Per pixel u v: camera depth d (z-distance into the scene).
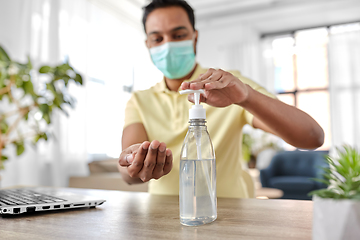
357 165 0.36
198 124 0.51
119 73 4.53
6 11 2.75
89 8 3.91
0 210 0.60
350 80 5.05
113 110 4.30
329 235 0.33
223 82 0.61
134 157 0.62
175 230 0.50
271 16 5.27
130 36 4.89
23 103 2.62
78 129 3.52
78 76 2.04
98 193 0.93
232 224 0.52
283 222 0.53
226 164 1.05
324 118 5.45
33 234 0.50
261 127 0.98
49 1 3.25
